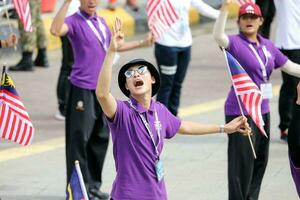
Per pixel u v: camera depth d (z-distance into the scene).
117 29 14.90
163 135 15.48
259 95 17.58
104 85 15.00
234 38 18.86
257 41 19.03
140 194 15.16
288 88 24.48
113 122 15.25
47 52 36.88
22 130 17.42
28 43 32.72
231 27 41.84
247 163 18.80
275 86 31.17
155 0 20.92
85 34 19.95
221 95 30.66
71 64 26.64
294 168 17.94
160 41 25.64
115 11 40.62
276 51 19.28
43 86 31.55
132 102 15.41
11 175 22.42
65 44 26.61
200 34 41.44
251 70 18.80
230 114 18.73
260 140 19.14
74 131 20.23
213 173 22.47
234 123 16.06
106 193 21.03
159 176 15.28
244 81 17.61
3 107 17.33
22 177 22.27
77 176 15.30
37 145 24.94
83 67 20.06
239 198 19.00
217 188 21.36
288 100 24.55
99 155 20.72
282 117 24.73
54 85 31.73
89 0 19.91
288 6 24.08
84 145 20.25
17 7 19.45
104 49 20.14
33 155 24.05
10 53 34.75
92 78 20.06
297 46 24.14
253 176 19.45
